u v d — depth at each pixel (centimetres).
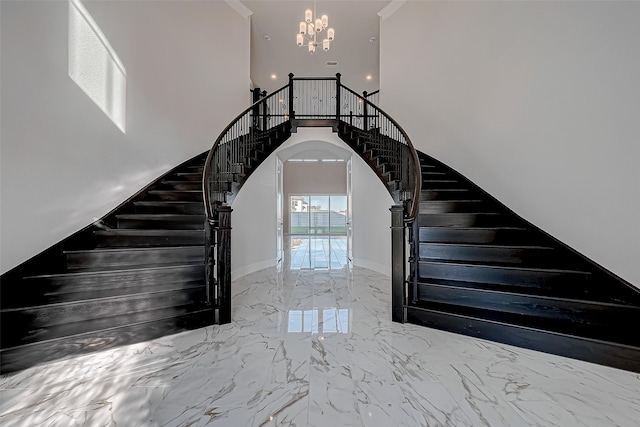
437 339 252
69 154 301
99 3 332
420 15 481
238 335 262
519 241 319
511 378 194
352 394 178
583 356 214
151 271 279
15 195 259
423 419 157
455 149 424
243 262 512
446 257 323
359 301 361
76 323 236
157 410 165
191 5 452
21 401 172
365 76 819
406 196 377
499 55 362
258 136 505
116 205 349
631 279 239
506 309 262
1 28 251
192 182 400
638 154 236
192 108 451
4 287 245
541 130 314
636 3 237
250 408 166
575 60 281
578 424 154
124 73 359
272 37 643
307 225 1427
